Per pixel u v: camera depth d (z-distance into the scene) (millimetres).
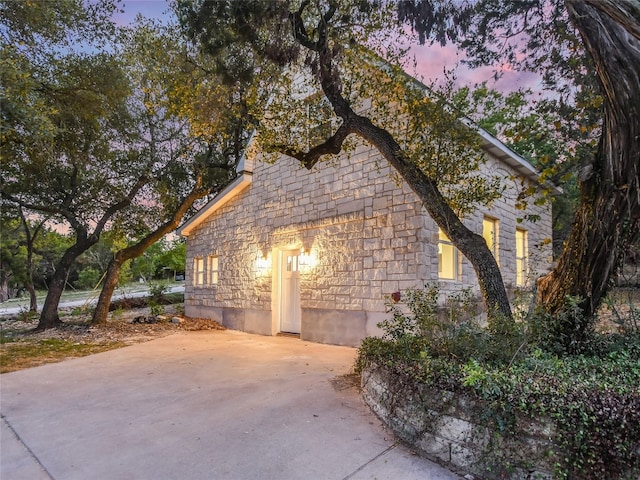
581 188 3477
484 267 4234
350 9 4609
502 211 7953
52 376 5148
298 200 8297
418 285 6004
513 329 3229
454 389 2740
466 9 4086
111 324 9906
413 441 2969
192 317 11430
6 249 20062
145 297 15367
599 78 2883
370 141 4871
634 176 2949
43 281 29109
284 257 8969
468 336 3289
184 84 5598
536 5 3871
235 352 6645
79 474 2588
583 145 3877
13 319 12625
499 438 2457
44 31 6848
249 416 3580
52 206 10398
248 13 4320
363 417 3518
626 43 2555
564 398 2303
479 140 5105
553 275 3887
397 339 3965
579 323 3521
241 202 10023
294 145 5855
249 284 9484
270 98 6367
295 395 4156
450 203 5234
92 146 9211
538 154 4625
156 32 6227
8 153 7707
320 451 2879
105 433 3254
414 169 4598
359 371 4609
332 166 7566
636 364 2859
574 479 2184
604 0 2213
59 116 7422
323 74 4918
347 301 7105
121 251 10508
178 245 23453
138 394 4312
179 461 2748
